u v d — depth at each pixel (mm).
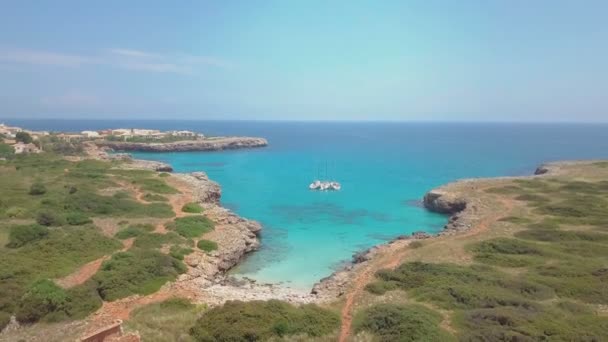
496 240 45656
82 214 52500
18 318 27844
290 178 109500
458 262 40562
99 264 37812
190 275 39594
